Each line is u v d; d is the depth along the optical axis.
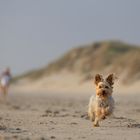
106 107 16.88
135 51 118.62
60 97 57.09
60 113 24.61
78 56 148.88
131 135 14.70
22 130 16.05
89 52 149.38
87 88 103.62
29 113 24.80
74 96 61.03
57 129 16.42
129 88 83.62
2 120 20.05
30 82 154.88
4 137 13.62
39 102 41.78
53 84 131.12
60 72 142.25
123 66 108.00
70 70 139.50
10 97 55.84
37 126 17.45
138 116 22.58
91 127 17.06
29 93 80.31
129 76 95.44
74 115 22.66
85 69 133.50
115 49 147.75
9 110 28.20
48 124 18.22
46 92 88.06
